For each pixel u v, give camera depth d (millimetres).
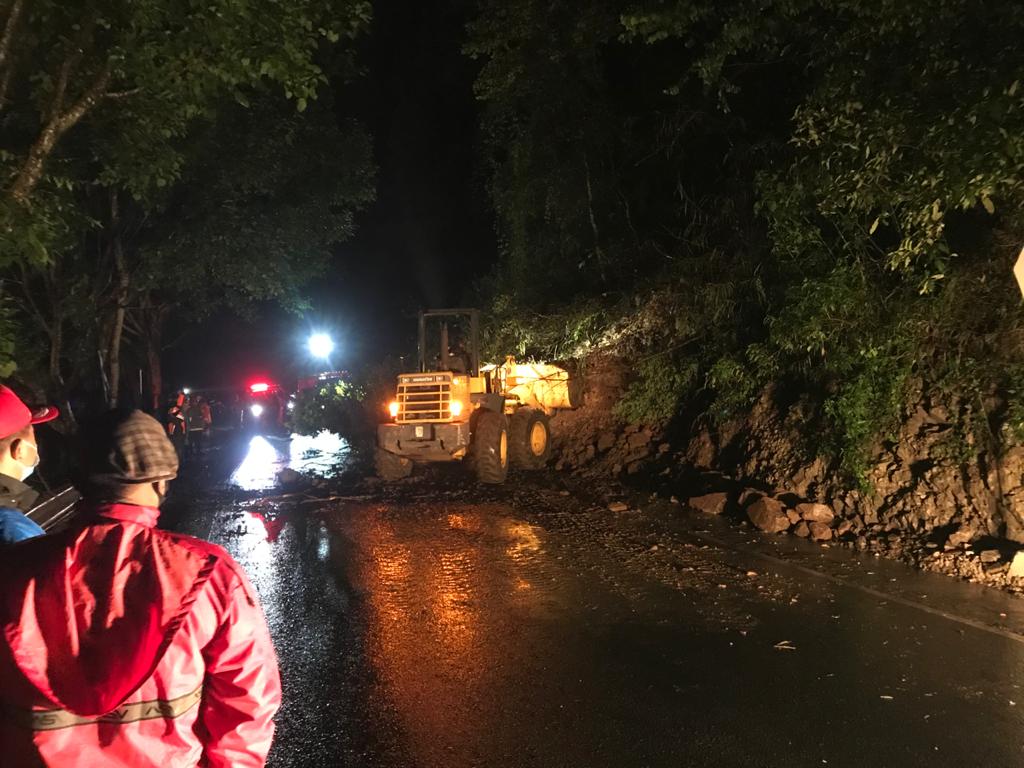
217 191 15641
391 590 7473
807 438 10664
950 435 8922
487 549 8891
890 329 9375
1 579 1906
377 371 19422
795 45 11391
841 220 9953
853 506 9531
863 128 7754
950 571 7688
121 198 16578
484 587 7480
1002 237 9016
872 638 6047
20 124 10094
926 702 4961
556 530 9719
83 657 1828
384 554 8820
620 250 16453
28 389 15242
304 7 6488
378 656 5855
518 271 18359
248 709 2027
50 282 15172
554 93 15984
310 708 5031
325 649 6023
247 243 15969
